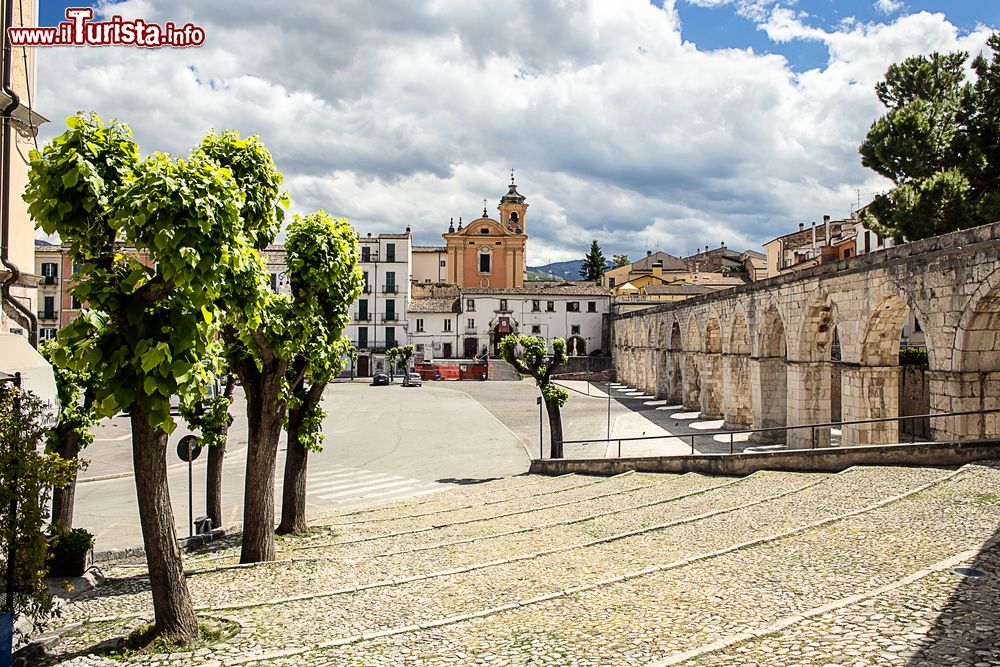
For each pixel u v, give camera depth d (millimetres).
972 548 11141
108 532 20516
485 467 31656
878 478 17453
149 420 9805
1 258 14820
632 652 8250
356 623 10203
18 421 10008
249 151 14203
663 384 59812
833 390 40562
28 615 10633
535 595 10977
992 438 18766
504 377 88562
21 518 9641
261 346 15625
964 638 7844
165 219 9734
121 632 10586
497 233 110000
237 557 16531
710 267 134500
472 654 8492
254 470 16031
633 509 18016
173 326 10016
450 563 13844
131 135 11031
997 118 35188
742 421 39000
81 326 10117
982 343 19359
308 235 18297
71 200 10125
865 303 24359
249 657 8844
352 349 20156
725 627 8883
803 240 79375
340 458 34406
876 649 7723
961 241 19391
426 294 102562
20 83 15422
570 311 96375
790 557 11734
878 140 36125
